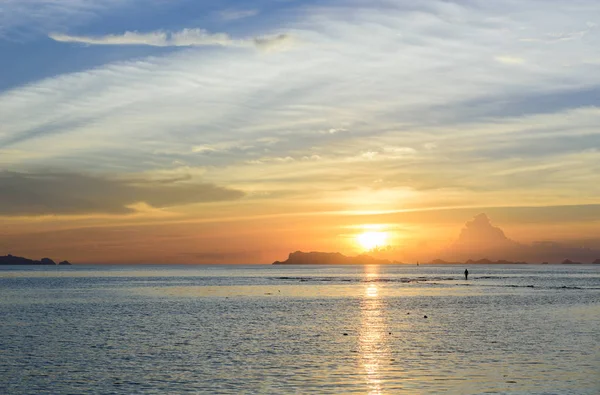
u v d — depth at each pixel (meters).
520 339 51.19
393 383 34.69
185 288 148.62
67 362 41.50
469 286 153.75
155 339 52.56
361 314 75.75
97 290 137.88
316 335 54.94
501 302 94.88
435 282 183.38
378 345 48.47
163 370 38.59
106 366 40.00
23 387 34.44
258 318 71.00
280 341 51.03
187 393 32.75
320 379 35.78
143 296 115.19
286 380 35.56
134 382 35.38
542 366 39.12
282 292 130.00
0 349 47.31
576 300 98.00
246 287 154.12
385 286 157.50
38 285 164.88
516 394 32.09
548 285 157.12
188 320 68.81
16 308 86.62
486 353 44.12
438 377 36.12
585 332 55.44
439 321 66.44
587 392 32.41
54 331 58.66
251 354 44.31
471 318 69.44
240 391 33.06
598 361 40.72
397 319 69.06
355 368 38.88
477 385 34.00
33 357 43.56
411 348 46.75
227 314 76.44
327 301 100.69
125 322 66.75
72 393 33.09
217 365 40.12
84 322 66.88
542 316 71.06
